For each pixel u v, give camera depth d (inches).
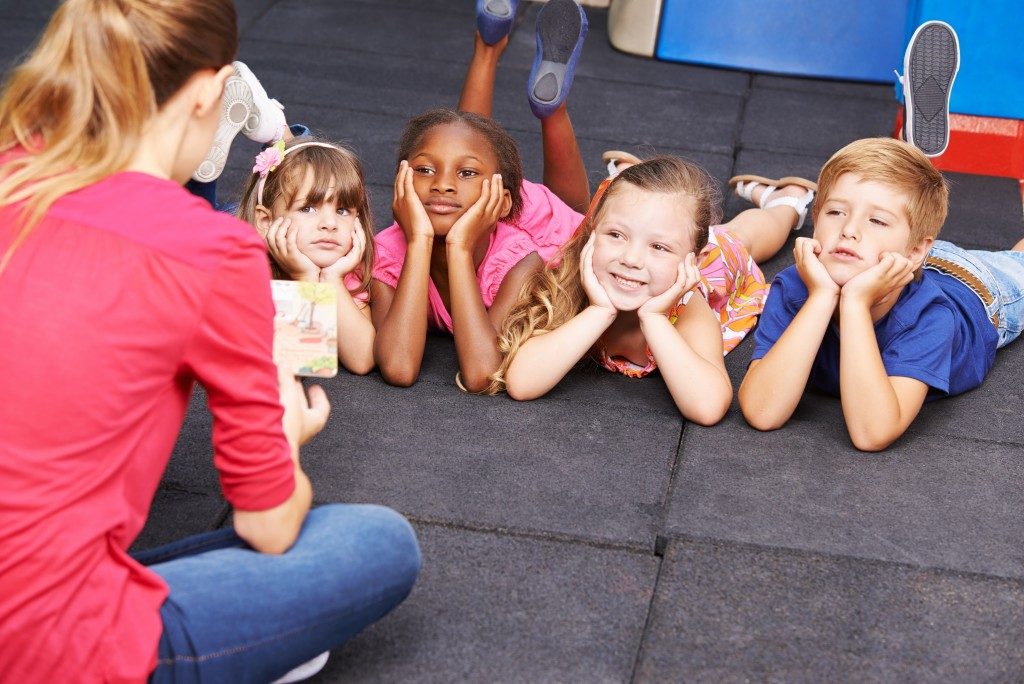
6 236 47.3
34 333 46.1
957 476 79.7
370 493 74.8
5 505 45.9
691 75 167.8
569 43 108.9
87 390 46.5
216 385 49.3
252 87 92.5
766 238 111.0
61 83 48.2
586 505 74.9
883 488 77.6
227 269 48.4
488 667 61.4
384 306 92.7
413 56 168.2
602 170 132.3
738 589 67.3
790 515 74.2
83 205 47.6
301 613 52.7
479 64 116.3
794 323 83.1
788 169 135.9
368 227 90.4
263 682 53.6
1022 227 123.1
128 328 46.9
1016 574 69.7
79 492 47.0
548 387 86.7
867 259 80.7
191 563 52.4
